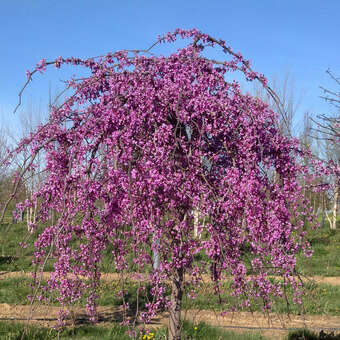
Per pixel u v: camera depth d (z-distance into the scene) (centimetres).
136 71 412
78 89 414
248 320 778
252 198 376
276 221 375
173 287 466
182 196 379
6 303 850
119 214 387
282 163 416
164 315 761
